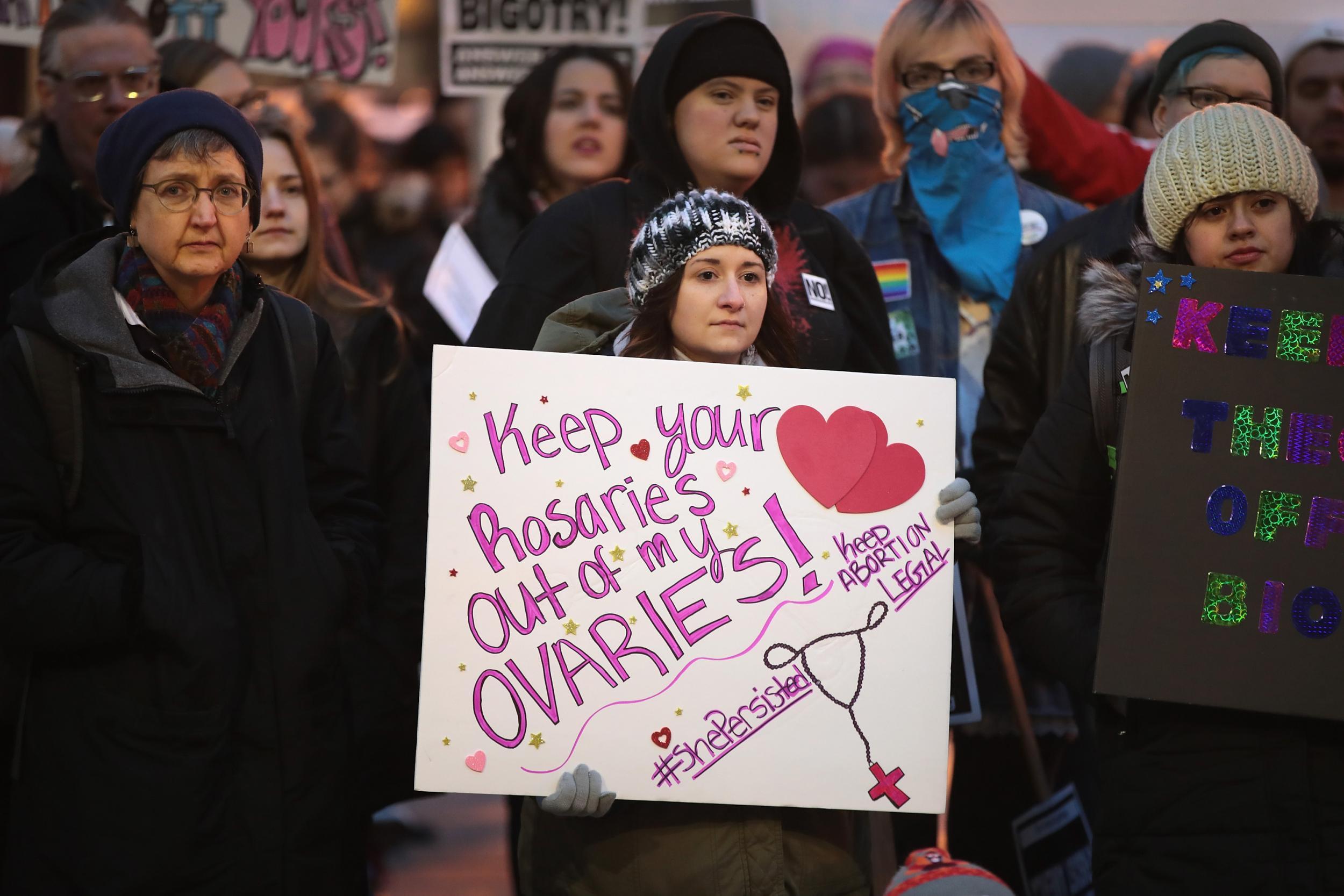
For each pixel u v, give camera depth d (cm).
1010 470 916
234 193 674
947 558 663
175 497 661
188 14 1121
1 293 938
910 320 1057
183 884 636
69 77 963
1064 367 910
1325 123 1118
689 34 865
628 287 736
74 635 629
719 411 665
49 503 655
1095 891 672
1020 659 1048
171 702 641
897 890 616
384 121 1145
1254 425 643
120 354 657
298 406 715
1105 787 673
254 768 659
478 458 652
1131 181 1113
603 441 658
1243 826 628
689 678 643
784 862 661
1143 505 636
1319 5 1123
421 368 1123
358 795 732
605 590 648
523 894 712
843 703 646
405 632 898
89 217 978
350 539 721
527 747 634
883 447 668
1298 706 616
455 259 1141
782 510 660
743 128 862
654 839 659
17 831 649
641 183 892
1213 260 697
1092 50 1125
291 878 660
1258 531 634
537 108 1149
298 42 1131
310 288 1078
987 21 1052
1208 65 957
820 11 1131
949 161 1054
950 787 1051
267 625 669
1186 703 621
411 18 1146
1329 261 780
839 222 946
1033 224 1059
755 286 710
